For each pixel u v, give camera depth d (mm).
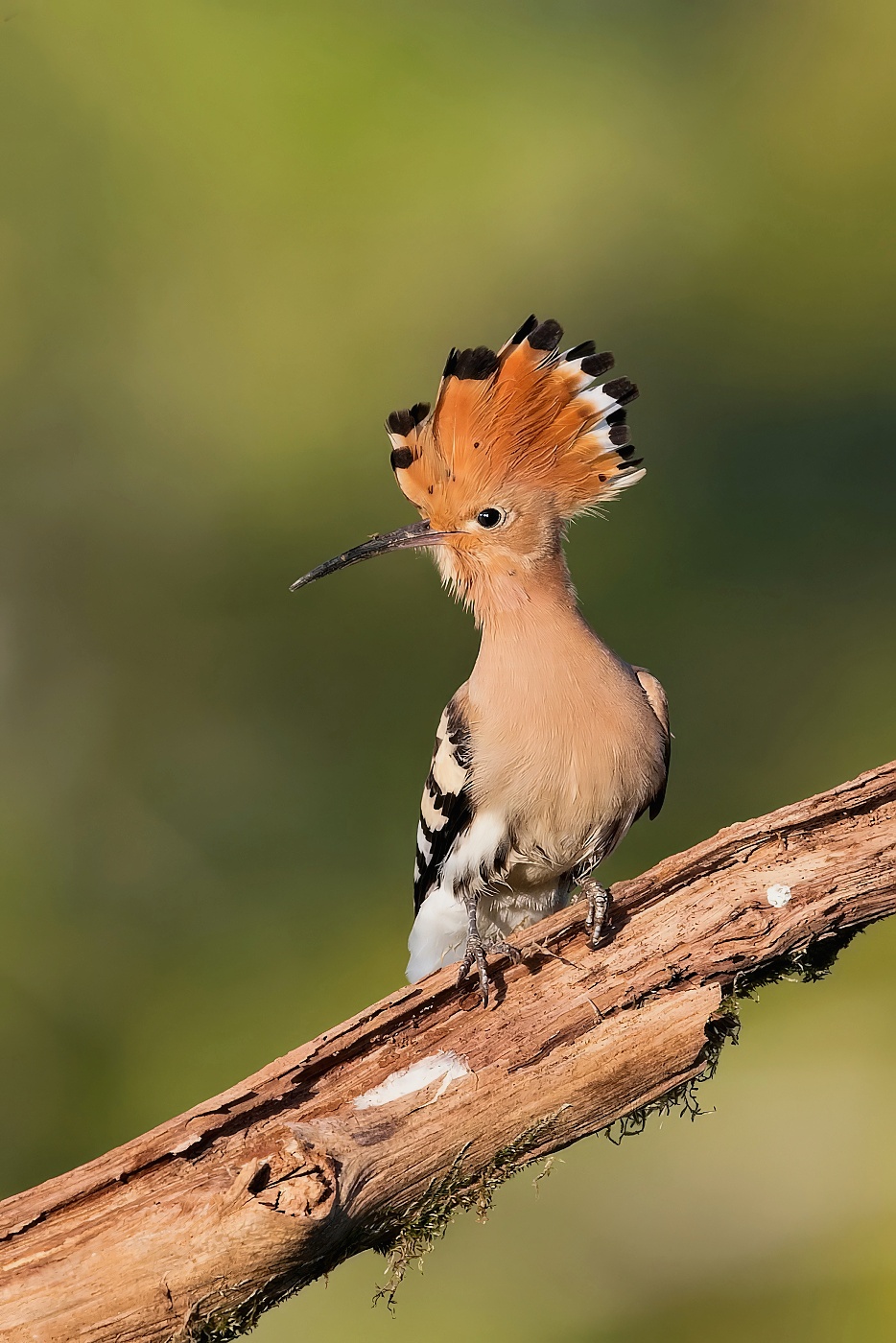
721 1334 9953
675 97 17406
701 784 12805
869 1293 9977
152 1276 5133
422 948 7617
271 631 14086
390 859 12602
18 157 16312
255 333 16031
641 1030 5809
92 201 16344
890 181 16609
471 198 16469
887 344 15578
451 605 13898
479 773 7031
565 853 7211
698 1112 5992
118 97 16516
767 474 14789
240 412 15633
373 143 16609
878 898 6016
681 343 15742
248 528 14812
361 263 16266
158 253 16328
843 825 6074
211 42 16641
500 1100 5664
